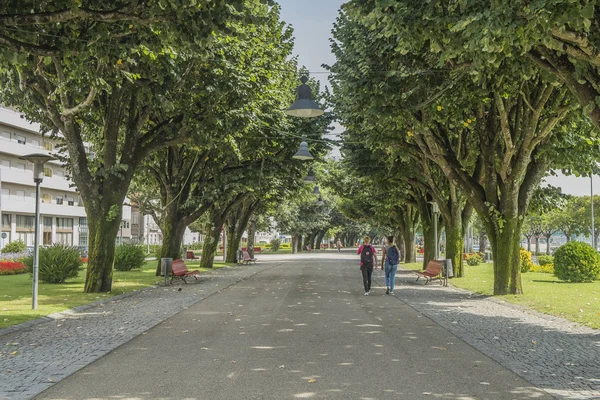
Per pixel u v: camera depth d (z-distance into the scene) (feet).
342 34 60.03
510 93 52.60
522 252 108.88
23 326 36.17
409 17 32.48
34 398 20.10
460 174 60.49
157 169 92.68
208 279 84.28
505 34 26.03
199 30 31.55
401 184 94.53
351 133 84.28
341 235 381.19
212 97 59.00
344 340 31.55
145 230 320.29
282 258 190.90
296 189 114.93
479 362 26.12
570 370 24.58
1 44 31.63
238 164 95.50
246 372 23.88
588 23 24.49
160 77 48.57
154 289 66.44
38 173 46.44
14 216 205.98
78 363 25.52
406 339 32.09
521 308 47.65
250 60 64.23
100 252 60.18
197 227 207.72
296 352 28.09
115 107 59.93
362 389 21.21
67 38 33.19
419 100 52.31
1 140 189.88
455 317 41.91
